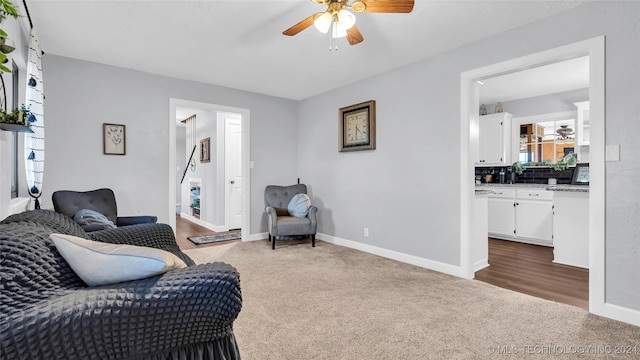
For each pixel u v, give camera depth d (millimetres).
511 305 2340
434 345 1798
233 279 1122
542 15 2400
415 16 2432
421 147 3338
